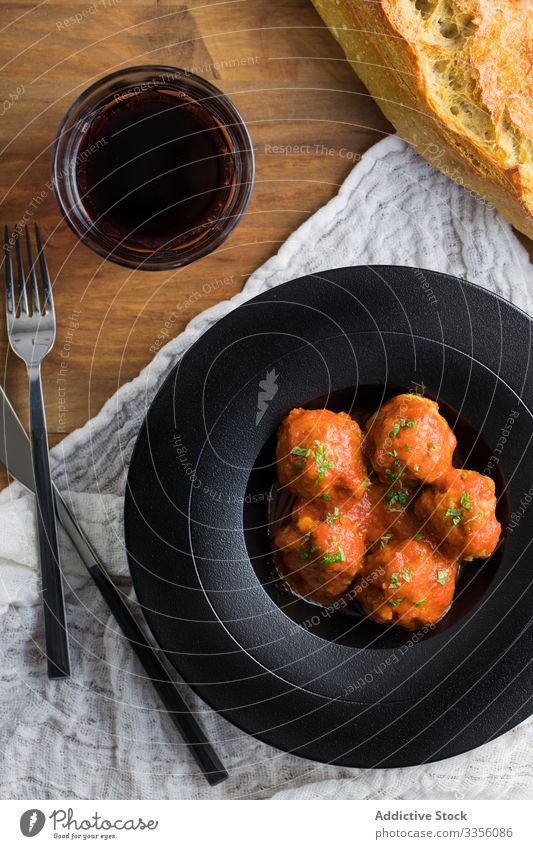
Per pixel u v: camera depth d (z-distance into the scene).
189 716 0.61
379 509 0.57
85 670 0.63
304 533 0.56
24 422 0.63
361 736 0.56
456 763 0.62
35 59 0.62
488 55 0.58
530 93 0.58
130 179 0.59
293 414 0.57
